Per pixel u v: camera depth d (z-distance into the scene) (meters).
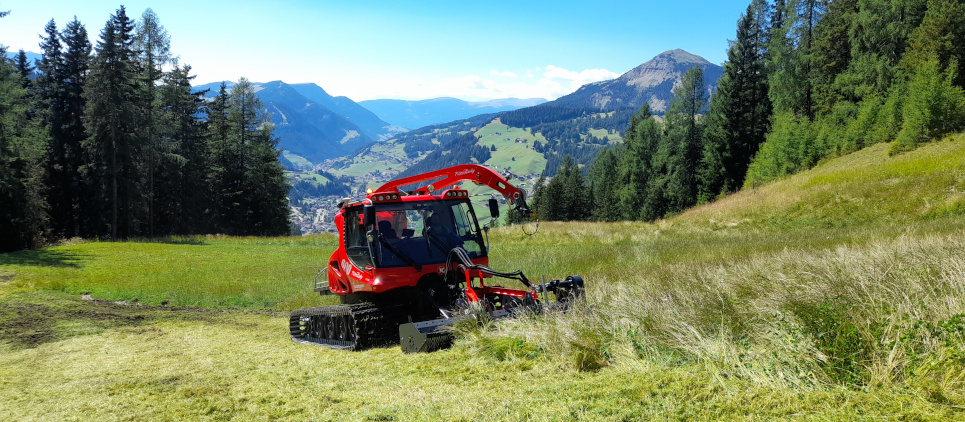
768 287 6.12
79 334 9.37
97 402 4.94
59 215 49.53
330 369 5.60
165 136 55.94
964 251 6.74
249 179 62.25
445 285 7.25
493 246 29.34
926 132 36.59
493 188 7.98
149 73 50.81
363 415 3.90
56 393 5.38
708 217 33.38
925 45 48.06
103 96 45.12
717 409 3.12
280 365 6.12
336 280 9.00
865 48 58.88
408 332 6.01
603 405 3.42
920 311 4.00
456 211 7.76
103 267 23.92
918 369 3.12
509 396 3.90
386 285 7.06
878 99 46.94
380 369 5.36
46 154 47.34
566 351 4.75
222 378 5.62
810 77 64.38
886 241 11.70
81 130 50.59
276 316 11.74
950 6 47.44
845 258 8.23
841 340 3.60
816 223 25.91
